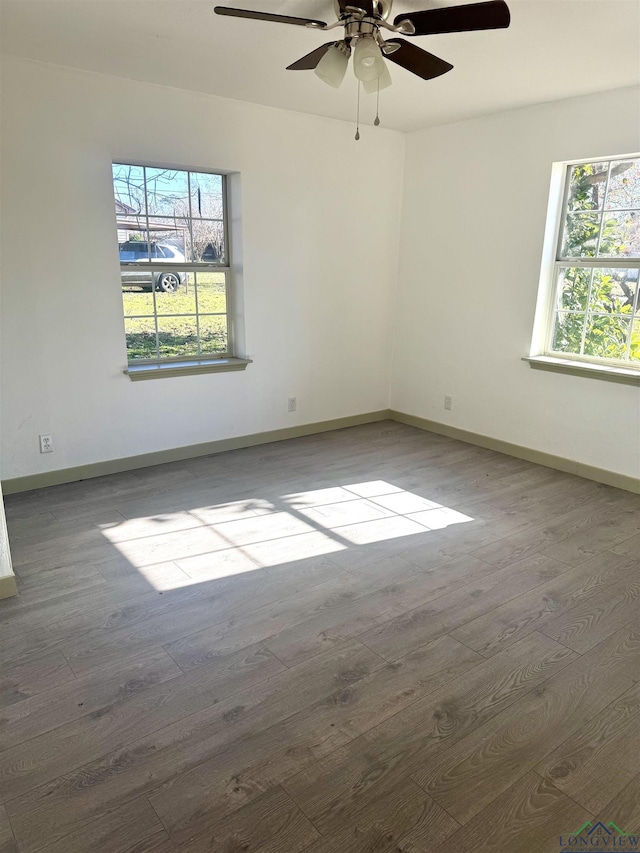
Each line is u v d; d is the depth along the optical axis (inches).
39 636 88.0
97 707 73.9
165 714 72.8
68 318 139.1
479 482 152.3
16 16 99.4
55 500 137.2
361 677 79.8
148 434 158.6
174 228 155.9
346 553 114.1
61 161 130.6
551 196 153.7
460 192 175.0
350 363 197.3
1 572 97.9
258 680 79.0
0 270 128.0
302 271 177.2
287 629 90.2
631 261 143.3
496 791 62.6
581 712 74.0
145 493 141.9
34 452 141.6
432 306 190.4
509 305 167.8
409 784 63.3
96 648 85.3
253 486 147.6
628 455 146.8
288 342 179.8
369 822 58.9
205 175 158.1
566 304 159.5
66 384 142.3
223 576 105.3
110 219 140.1
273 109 158.6
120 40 110.0
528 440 169.3
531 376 165.3
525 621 92.8
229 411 172.6
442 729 70.9
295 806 60.5
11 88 121.6
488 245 170.2
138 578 104.2
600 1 89.1
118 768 64.9
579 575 106.7
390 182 190.2
